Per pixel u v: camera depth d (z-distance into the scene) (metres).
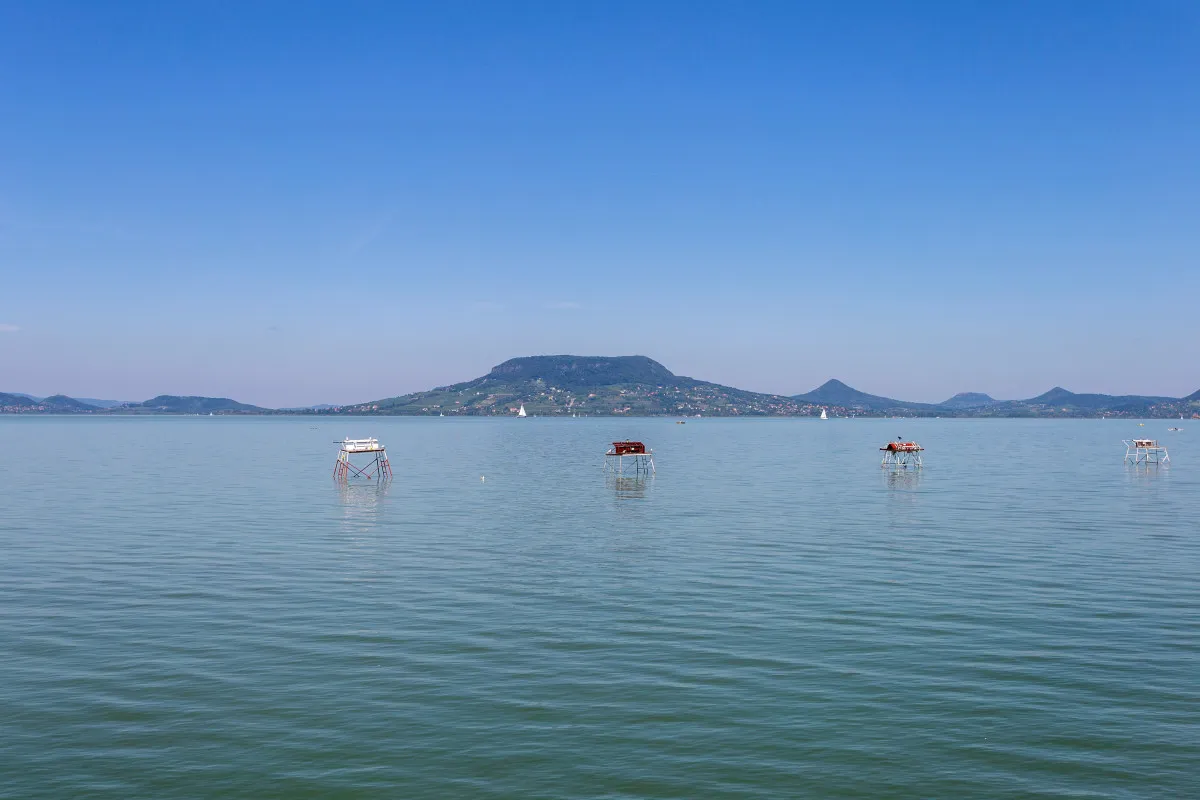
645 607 34.03
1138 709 23.67
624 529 54.16
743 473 100.88
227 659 27.72
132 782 19.80
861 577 39.41
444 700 24.39
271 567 41.75
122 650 28.61
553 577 39.56
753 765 20.66
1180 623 31.58
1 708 23.72
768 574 40.16
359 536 51.22
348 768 20.48
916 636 30.03
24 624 31.56
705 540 49.91
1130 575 39.69
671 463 119.88
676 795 19.36
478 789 19.59
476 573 40.44
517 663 27.38
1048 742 21.73
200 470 102.19
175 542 48.88
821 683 25.61
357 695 24.72
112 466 108.19
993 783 19.80
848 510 63.88
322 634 30.42
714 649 28.72
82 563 42.62
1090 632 30.48
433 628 31.14
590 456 137.12
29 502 67.75
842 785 19.75
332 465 111.94
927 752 21.25
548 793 19.44
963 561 43.22
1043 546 47.56
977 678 25.98
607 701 24.31
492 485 84.44
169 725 22.70
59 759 20.84
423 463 118.56
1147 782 19.80
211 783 19.78
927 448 169.00
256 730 22.44
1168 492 77.25
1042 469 107.38
